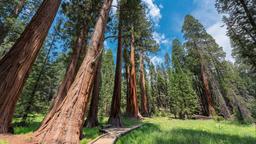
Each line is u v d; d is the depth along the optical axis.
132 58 20.36
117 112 13.59
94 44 7.07
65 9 11.45
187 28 29.83
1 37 9.11
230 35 11.89
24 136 5.35
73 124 5.73
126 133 9.34
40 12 6.57
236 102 21.52
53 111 6.30
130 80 20.03
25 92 12.72
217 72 28.55
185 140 7.48
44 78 14.41
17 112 11.90
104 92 35.59
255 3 9.99
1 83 5.50
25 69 5.96
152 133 9.56
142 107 25.56
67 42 14.22
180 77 28.61
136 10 13.09
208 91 27.59
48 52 15.38
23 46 6.04
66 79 10.10
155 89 43.62
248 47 10.67
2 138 4.82
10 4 8.87
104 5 7.90
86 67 6.66
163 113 31.53
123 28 14.95
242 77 26.20
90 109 12.62
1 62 5.84
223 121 20.09
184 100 26.81
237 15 10.96
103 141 6.66
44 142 5.14
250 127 14.43
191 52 30.72
